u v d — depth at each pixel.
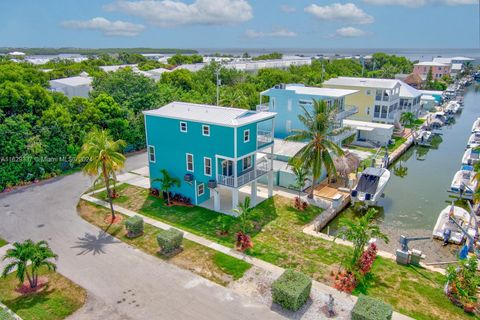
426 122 61.47
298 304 16.83
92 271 20.30
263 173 29.09
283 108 40.94
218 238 23.91
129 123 45.00
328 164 29.14
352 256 20.84
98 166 24.56
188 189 29.36
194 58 140.12
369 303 16.09
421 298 17.67
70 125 38.25
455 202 32.59
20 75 47.00
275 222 26.45
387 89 52.75
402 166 43.81
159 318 16.62
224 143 25.94
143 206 29.11
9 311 17.06
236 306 17.33
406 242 20.92
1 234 24.75
